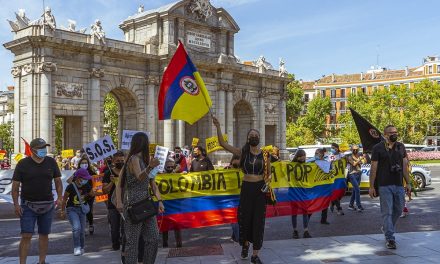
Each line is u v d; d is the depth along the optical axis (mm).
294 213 16234
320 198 17141
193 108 13219
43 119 42938
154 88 52375
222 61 58156
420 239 13898
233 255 12648
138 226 9492
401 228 17234
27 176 11336
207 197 15219
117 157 14281
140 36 54969
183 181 14953
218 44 59156
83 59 46219
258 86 66438
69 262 12602
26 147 26656
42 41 42500
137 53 49906
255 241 11453
